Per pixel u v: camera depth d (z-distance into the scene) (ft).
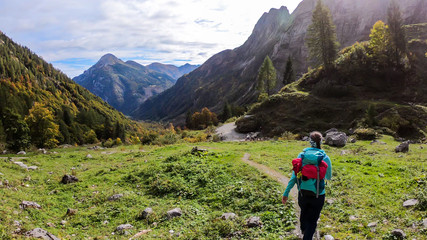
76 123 446.60
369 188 34.17
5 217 28.81
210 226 27.81
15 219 29.53
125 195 42.14
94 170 62.44
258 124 192.75
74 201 41.45
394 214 25.71
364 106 171.73
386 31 219.61
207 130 213.87
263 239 23.95
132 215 34.50
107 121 413.80
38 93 616.39
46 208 36.60
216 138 168.76
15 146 152.05
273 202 32.55
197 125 327.88
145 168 56.85
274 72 283.59
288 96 208.23
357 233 23.09
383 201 29.32
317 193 18.48
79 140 383.65
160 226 30.30
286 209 29.99
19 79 627.46
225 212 32.55
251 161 57.16
